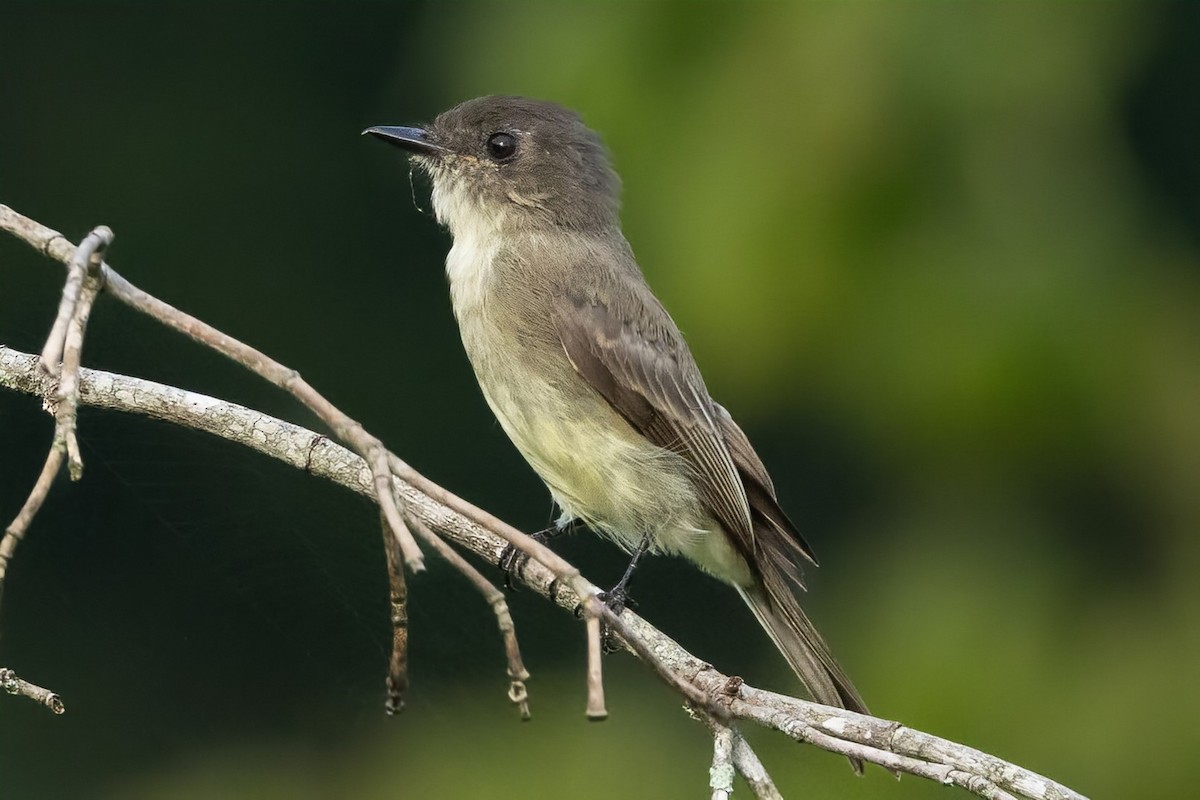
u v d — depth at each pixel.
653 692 11.73
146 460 9.96
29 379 8.34
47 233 6.01
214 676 12.19
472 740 11.76
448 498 5.84
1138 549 11.26
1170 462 10.90
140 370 9.15
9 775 12.53
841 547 13.41
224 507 10.10
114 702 12.43
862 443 11.37
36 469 10.39
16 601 11.84
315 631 11.08
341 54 17.36
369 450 5.71
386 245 16.81
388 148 17.00
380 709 11.92
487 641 11.09
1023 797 6.88
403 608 6.45
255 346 16.56
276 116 17.17
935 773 6.62
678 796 11.48
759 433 13.70
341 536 10.16
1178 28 14.55
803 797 9.84
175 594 11.74
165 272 16.77
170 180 17.00
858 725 7.33
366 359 16.45
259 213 16.97
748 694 7.60
